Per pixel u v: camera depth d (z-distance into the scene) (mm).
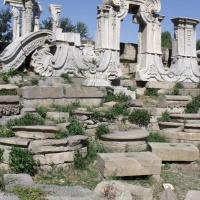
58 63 13852
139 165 7938
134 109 11680
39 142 8156
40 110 10703
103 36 15359
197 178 8461
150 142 10031
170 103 12656
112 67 15352
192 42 17328
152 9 16328
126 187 6258
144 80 15883
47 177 7883
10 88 11484
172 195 6703
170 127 11367
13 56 13570
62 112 10586
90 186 7496
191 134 10930
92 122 10422
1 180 6504
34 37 14109
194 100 13633
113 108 11891
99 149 9516
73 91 12180
